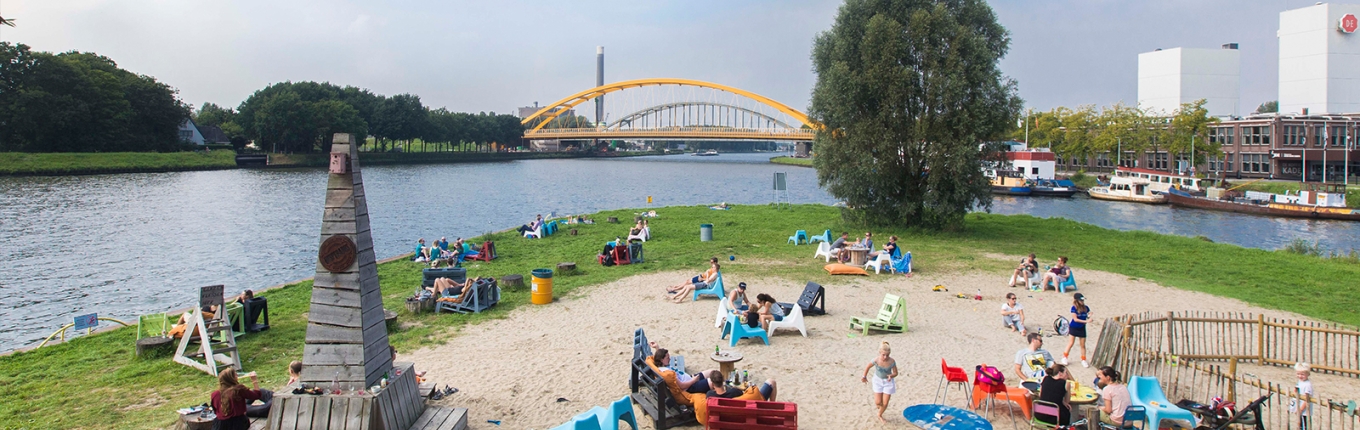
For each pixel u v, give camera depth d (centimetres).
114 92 10931
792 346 1677
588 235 3653
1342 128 8481
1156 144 9325
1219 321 1633
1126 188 7781
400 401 1112
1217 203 6744
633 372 1306
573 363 1533
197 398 1308
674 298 2125
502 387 1383
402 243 4244
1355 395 1412
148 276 3150
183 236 4384
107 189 7719
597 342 1692
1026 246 3319
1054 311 2062
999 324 1897
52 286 2928
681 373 1305
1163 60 13125
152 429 1156
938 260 2906
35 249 3850
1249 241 4844
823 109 3819
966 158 3516
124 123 11212
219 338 1622
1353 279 2592
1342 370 1537
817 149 3959
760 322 1744
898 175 3769
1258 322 1612
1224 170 8875
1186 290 2375
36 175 9306
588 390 1371
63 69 10269
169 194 7275
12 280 3038
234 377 1045
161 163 11006
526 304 2078
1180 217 6212
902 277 2541
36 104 9706
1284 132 8575
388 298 2152
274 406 1036
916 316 1977
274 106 12975
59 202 6316
